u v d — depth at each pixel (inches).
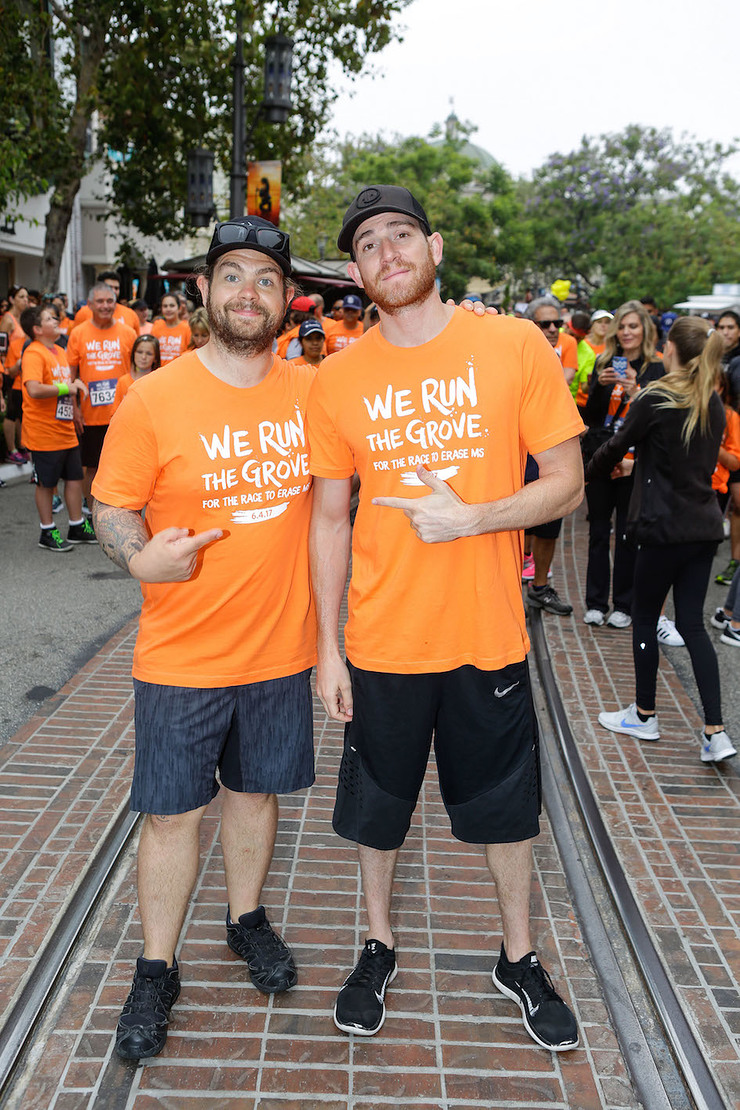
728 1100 90.0
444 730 95.6
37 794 142.6
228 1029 98.2
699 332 153.5
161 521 93.7
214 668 92.8
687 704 189.2
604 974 108.4
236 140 438.6
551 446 91.2
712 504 158.4
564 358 321.4
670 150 1872.5
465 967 109.0
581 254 1908.2
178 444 89.2
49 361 286.7
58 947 108.9
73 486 305.4
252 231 85.3
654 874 127.9
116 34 601.3
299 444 93.7
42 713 173.6
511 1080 92.7
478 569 90.7
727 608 234.2
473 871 128.8
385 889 102.3
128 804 140.4
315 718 178.1
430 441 89.0
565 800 150.4
